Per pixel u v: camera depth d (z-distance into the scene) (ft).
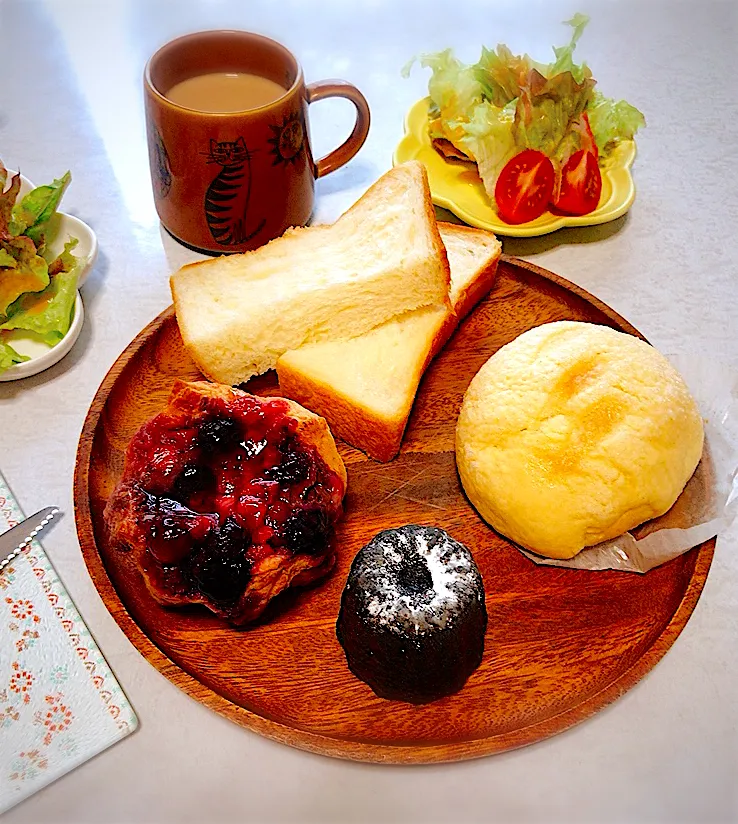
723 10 1.95
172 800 0.86
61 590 1.00
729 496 1.05
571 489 0.98
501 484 1.00
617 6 1.96
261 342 1.17
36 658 0.94
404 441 1.16
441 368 1.25
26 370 1.20
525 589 1.00
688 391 1.08
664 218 1.51
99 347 1.30
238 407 0.98
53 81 1.77
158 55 1.22
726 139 1.65
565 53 1.39
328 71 1.79
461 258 1.29
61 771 0.87
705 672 0.96
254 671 0.93
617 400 1.01
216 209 1.25
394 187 1.33
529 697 0.91
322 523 0.93
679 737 0.91
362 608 0.89
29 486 1.12
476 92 1.43
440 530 0.98
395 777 0.88
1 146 1.61
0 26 1.90
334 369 1.16
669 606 0.98
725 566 1.05
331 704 0.90
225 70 1.30
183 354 1.24
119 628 0.96
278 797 0.87
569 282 1.30
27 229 1.28
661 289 1.39
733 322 1.34
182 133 1.16
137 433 1.00
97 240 1.37
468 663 0.91
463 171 1.49
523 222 1.37
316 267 1.25
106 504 1.01
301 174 1.29
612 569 1.02
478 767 0.89
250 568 0.90
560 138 1.34
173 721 0.91
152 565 0.91
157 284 1.39
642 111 1.70
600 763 0.89
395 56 1.84
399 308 1.19
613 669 0.93
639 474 0.98
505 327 1.29
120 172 1.58
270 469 0.96
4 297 1.21
